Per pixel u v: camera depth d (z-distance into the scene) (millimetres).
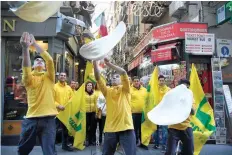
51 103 4547
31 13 4078
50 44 9609
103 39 4305
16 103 9398
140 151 8070
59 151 8031
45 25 9422
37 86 4477
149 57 14039
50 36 9500
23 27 9352
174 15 13422
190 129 5375
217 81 9609
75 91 9258
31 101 4488
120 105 4648
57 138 9398
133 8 16328
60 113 8102
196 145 6852
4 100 9336
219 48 10352
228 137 9625
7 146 8656
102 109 8633
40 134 4473
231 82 10305
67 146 8148
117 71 4723
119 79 4879
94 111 8859
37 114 4418
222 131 9305
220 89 9562
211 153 7930
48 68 4547
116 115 4625
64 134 8234
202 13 10938
